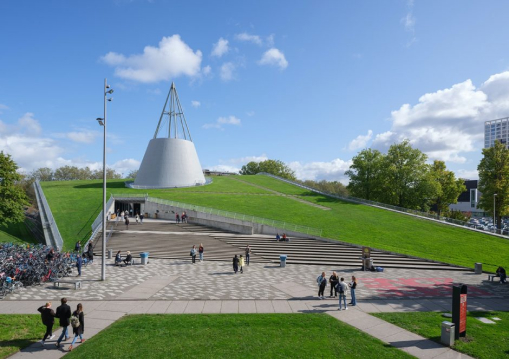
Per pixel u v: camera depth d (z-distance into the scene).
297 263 25.62
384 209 51.34
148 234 33.44
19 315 13.06
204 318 12.81
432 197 55.34
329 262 25.88
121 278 19.59
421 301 16.12
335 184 131.25
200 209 42.56
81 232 34.09
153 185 67.19
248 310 14.02
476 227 42.94
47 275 18.66
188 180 69.44
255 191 64.62
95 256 26.77
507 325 12.90
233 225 36.50
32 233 42.38
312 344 10.51
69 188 60.78
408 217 45.88
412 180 55.19
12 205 35.97
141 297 15.77
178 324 12.09
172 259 26.08
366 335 11.43
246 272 22.02
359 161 62.75
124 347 10.09
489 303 16.30
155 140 69.50
